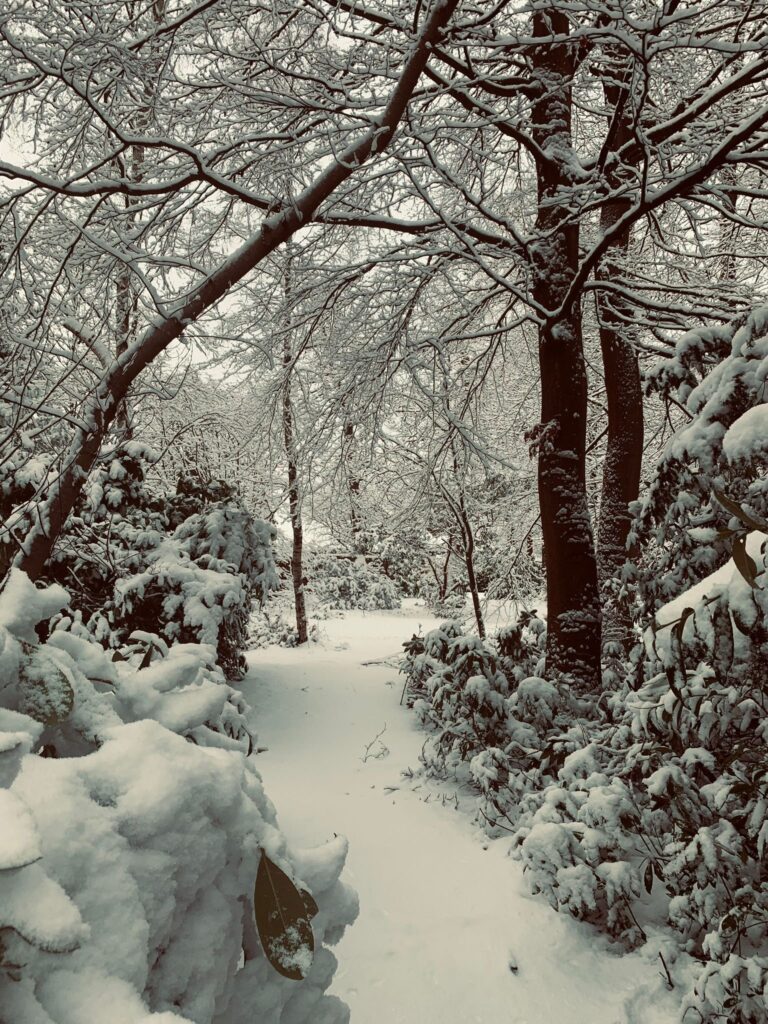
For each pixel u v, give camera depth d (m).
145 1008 0.49
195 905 0.64
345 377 7.61
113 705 0.79
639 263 8.34
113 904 0.53
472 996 2.88
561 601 6.38
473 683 5.27
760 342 3.24
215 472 10.95
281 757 6.17
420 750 6.13
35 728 0.62
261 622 16.23
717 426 3.28
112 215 4.62
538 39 4.99
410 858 4.07
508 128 6.10
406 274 6.91
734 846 2.93
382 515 12.50
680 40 4.61
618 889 3.22
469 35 5.03
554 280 6.53
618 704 4.97
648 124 6.29
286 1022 0.72
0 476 5.06
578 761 4.12
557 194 6.39
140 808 0.59
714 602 2.03
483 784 4.50
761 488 2.55
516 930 3.28
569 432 6.50
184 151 3.89
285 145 5.32
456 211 7.77
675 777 3.14
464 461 7.80
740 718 2.97
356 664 9.88
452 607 19.09
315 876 0.74
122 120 4.73
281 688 8.33
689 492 3.67
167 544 7.89
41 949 0.45
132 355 2.70
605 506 8.27
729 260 8.74
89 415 2.52
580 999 2.86
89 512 6.95
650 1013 2.78
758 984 2.42
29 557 2.26
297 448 8.48
